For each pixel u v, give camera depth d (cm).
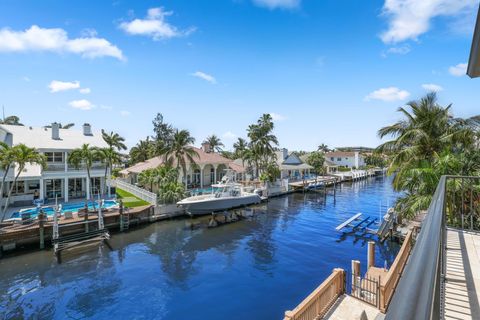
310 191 4794
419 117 1809
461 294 409
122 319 1175
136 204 2788
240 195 3170
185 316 1197
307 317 814
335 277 992
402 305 94
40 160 2169
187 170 3866
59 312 1221
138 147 6794
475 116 1628
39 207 2395
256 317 1191
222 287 1440
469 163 1361
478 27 404
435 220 186
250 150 4722
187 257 1830
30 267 1631
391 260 1753
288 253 1903
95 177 3206
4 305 1266
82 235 1978
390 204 3669
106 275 1561
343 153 9181
